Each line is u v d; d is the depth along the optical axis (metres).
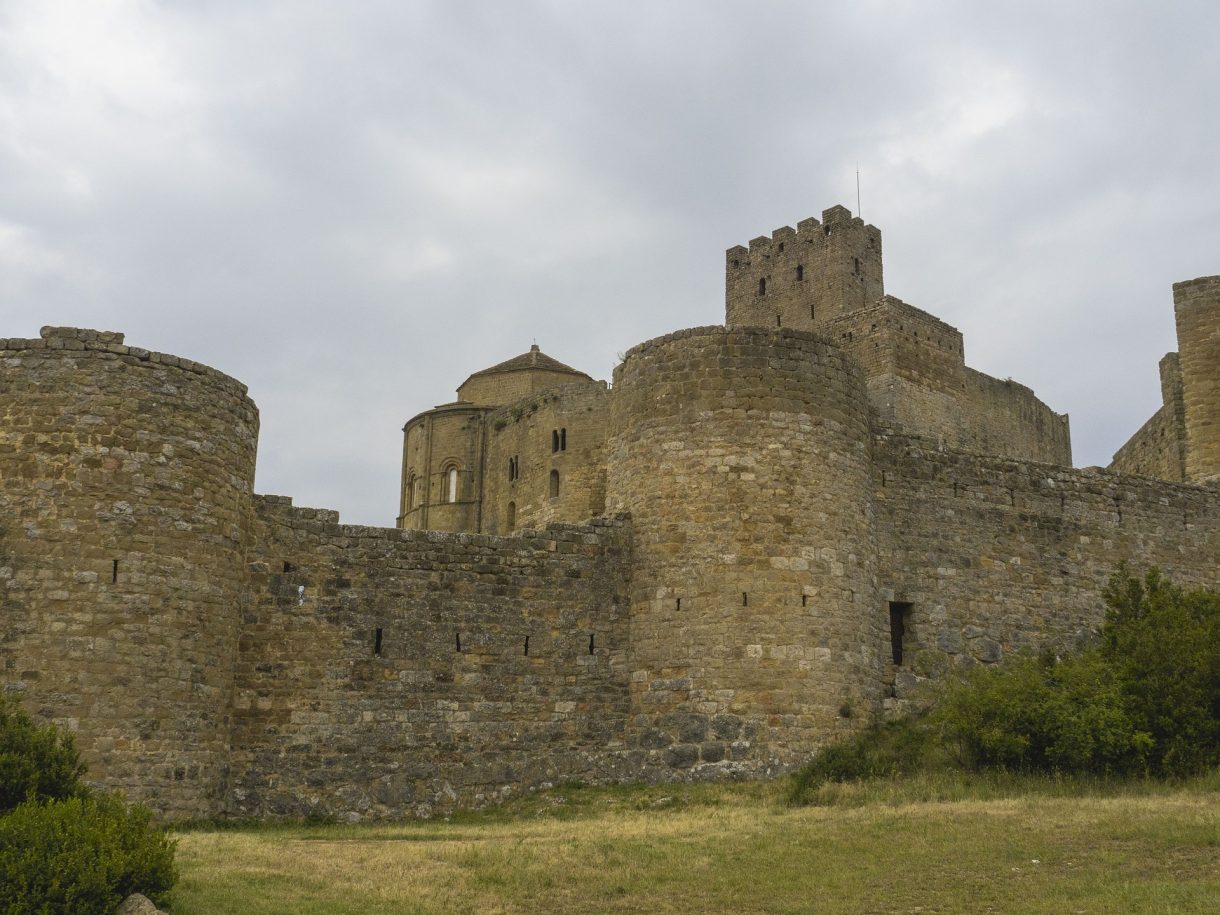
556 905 16.31
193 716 24.27
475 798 28.03
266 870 17.69
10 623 22.77
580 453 68.00
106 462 23.94
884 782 26.03
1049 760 25.88
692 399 30.45
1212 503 40.19
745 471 29.67
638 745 29.08
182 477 24.75
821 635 28.92
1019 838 19.38
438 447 78.50
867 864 18.33
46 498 23.47
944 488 34.88
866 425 32.06
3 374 24.05
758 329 30.78
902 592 33.22
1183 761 25.61
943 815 21.67
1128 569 37.31
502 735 28.64
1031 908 15.37
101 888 14.05
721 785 27.45
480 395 81.44
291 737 26.88
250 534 27.39
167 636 23.95
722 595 28.97
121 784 22.81
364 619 28.09
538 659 29.38
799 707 28.23
